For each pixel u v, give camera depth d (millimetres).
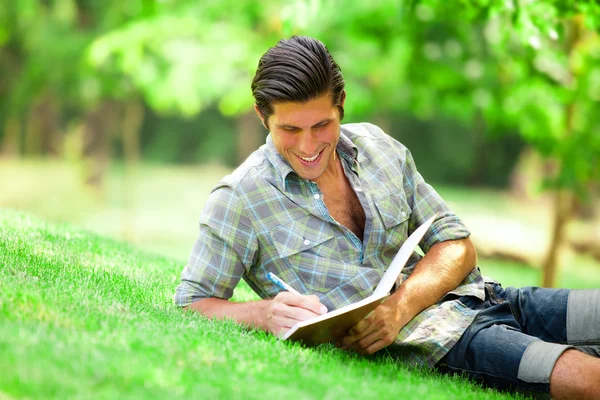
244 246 4906
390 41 14297
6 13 23719
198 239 5062
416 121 47969
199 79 15406
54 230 7672
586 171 14023
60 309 4191
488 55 13609
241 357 4094
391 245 5031
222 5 15508
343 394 3779
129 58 15328
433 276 4926
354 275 4836
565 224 15133
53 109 36500
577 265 24828
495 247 23781
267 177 4863
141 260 7559
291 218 4859
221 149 48562
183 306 5039
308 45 4566
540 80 13258
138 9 18594
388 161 5184
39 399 3104
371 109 16672
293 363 4184
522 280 21297
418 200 5297
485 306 5047
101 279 5609
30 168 32594
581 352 4516
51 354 3461
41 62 22578
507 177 48781
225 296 5094
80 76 21562
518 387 4574
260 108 4688
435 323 4816
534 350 4527
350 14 14070
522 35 9328
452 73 13898
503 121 14758
